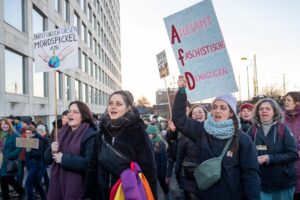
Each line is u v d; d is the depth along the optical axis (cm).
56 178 450
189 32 414
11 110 1608
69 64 527
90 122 468
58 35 534
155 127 748
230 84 394
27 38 1855
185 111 371
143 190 336
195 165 484
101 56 5469
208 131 356
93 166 384
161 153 738
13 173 774
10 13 1652
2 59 1502
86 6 4062
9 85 1631
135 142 355
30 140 736
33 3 1973
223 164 343
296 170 505
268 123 479
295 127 540
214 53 403
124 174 336
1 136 793
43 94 2200
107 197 362
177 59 420
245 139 348
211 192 347
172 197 758
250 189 336
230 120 351
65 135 464
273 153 465
